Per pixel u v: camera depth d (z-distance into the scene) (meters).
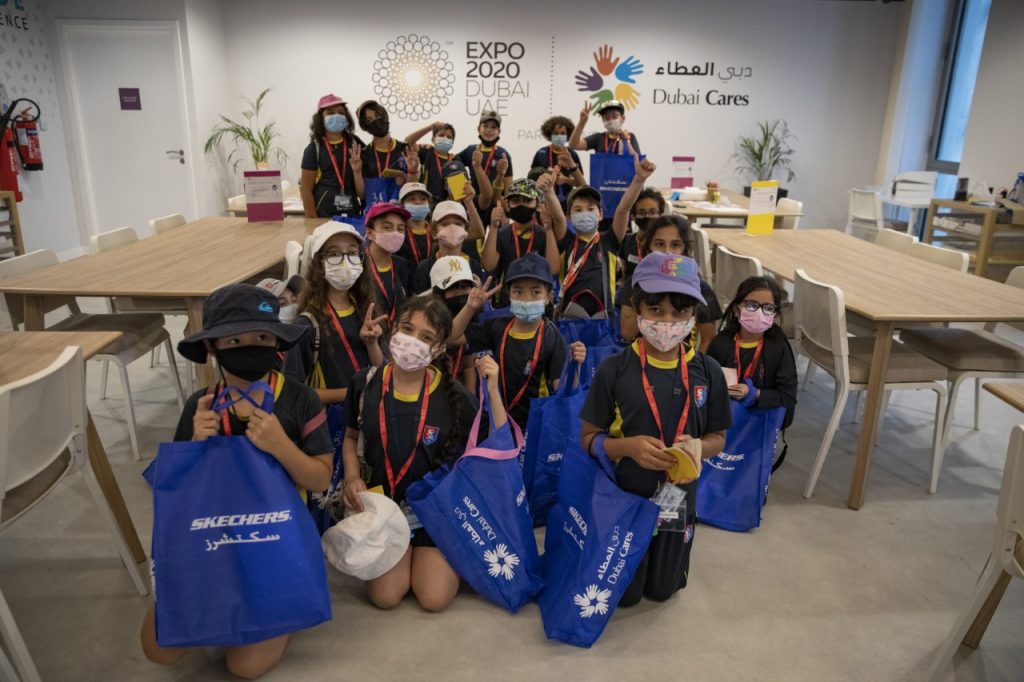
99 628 2.06
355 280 2.51
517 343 2.53
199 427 1.57
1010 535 1.68
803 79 8.24
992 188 6.18
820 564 2.42
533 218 3.32
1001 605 2.25
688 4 7.92
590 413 2.00
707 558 2.44
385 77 7.94
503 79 8.01
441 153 5.00
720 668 1.93
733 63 8.14
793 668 1.94
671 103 8.21
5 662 1.67
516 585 2.09
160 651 1.80
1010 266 5.69
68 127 7.21
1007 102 6.28
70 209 7.34
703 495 2.65
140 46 7.07
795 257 3.75
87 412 2.08
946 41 7.95
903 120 8.22
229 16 7.73
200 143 7.34
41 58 6.88
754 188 4.41
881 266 3.54
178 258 3.35
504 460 2.04
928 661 1.98
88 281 2.88
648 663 1.94
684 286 1.80
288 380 1.75
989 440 3.46
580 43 7.96
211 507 1.58
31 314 2.87
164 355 4.40
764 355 2.58
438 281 2.73
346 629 2.04
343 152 4.43
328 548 1.94
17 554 2.41
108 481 2.22
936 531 2.65
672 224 2.74
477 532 2.06
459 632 2.04
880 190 7.84
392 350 2.00
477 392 2.57
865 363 2.86
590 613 1.96
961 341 3.10
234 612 1.60
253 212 4.36
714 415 1.98
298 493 1.69
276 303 1.67
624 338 2.82
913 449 3.35
